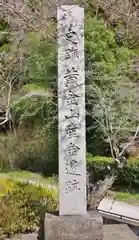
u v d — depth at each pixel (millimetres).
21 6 7219
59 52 4551
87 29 10234
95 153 10398
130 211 8266
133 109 9102
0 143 11539
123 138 9430
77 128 4574
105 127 8781
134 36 10672
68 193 4582
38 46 9555
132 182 9984
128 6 9242
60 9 4555
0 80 9922
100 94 8586
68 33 4555
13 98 10695
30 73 10367
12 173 9977
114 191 9812
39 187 6582
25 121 11508
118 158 6527
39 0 7496
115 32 10711
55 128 10797
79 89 4566
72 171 4582
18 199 5898
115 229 5711
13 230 5512
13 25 8414
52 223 4465
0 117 10984
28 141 11461
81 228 4484
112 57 10070
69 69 4555
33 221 5621
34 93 10211
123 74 9656
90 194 6113
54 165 10922
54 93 10227
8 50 9812
